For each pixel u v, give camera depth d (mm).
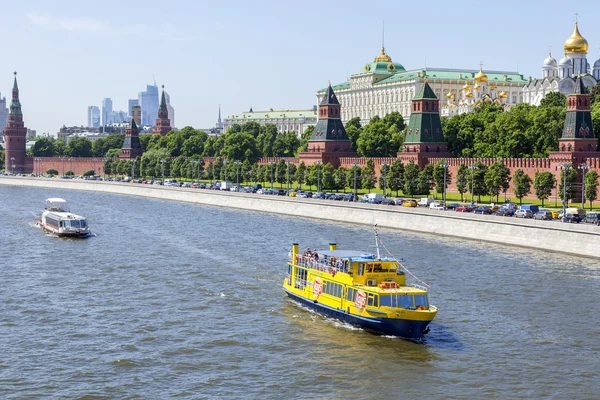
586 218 157000
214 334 86125
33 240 158375
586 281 110688
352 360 77812
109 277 116438
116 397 68375
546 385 71062
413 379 72688
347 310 89625
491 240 152125
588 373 73875
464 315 92938
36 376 73062
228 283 111500
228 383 71688
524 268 120938
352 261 90375
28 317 92750
